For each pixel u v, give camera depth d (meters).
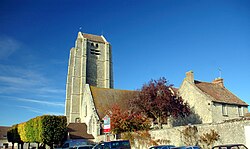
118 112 34.91
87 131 45.38
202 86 37.50
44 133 37.94
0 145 80.75
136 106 34.62
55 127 38.94
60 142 40.47
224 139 20.05
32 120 42.19
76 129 45.22
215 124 21.02
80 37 69.69
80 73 65.31
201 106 34.44
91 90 49.31
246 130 18.55
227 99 36.03
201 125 22.12
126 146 19.75
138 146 28.36
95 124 42.69
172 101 33.31
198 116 34.56
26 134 44.53
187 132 23.11
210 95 35.19
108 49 72.19
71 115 60.78
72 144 30.42
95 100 47.38
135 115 33.66
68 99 64.12
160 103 32.59
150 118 35.62
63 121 40.12
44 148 43.97
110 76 70.94
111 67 72.00
